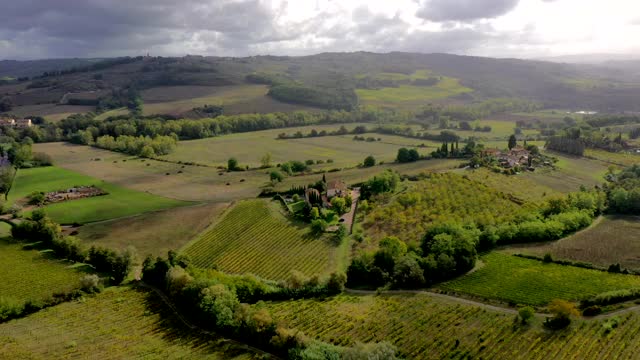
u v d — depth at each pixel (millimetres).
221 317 100625
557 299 106062
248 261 140500
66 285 123062
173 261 131250
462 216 162500
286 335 91688
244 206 179125
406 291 118750
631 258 130750
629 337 90500
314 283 120812
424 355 90188
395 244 131750
